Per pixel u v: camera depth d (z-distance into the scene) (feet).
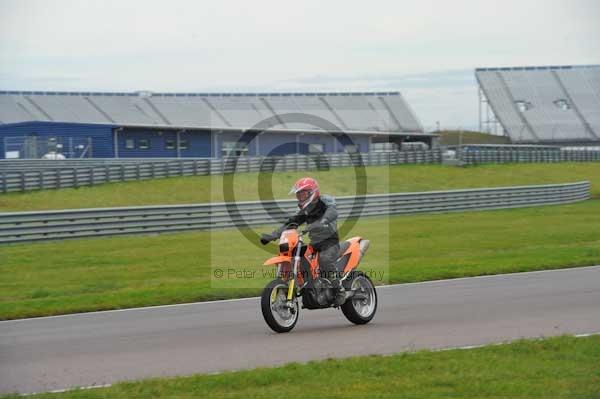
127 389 35.37
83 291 78.28
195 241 120.57
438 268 87.15
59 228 118.42
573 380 35.63
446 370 37.88
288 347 46.29
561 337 44.86
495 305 60.95
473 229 138.21
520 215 165.07
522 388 34.12
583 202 201.98
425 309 60.18
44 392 35.94
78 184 192.65
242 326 54.90
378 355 41.39
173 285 80.28
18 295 76.23
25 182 185.16
